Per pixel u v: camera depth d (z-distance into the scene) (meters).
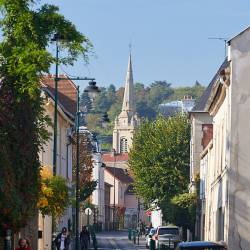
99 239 178.62
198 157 127.44
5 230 44.72
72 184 124.75
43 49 44.41
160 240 106.88
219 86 70.81
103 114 97.25
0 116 42.88
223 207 72.81
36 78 43.22
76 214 90.38
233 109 65.12
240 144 65.06
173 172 148.88
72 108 122.56
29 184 45.84
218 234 78.81
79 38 45.16
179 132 150.25
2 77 43.66
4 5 43.94
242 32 65.31
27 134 44.94
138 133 156.25
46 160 99.44
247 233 64.50
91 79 76.25
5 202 41.34
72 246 106.25
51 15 44.78
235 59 65.19
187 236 124.69
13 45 43.78
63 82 125.69
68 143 118.06
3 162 40.88
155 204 152.00
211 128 107.12
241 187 64.81
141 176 151.62
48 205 65.88
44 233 93.50
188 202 118.75
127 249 131.00
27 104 44.84
